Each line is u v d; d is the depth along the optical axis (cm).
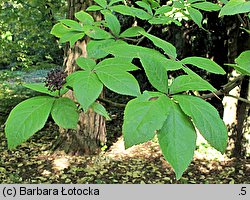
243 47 508
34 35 635
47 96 72
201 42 562
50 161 497
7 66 754
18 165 484
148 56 65
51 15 561
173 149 54
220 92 86
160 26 543
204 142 546
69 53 440
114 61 72
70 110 70
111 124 648
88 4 427
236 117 523
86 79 67
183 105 58
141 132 54
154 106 57
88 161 496
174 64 71
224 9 73
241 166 487
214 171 475
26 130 63
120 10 119
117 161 500
